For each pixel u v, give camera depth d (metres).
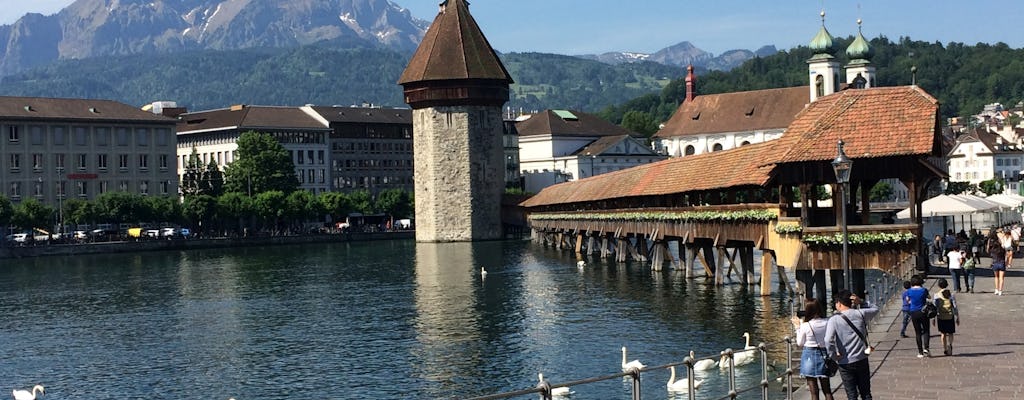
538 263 121.81
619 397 45.28
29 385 55.47
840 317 28.23
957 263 54.75
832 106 58.91
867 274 89.88
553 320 69.69
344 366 57.09
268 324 74.44
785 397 32.41
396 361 57.88
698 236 84.50
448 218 190.25
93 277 120.94
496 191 191.75
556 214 149.00
